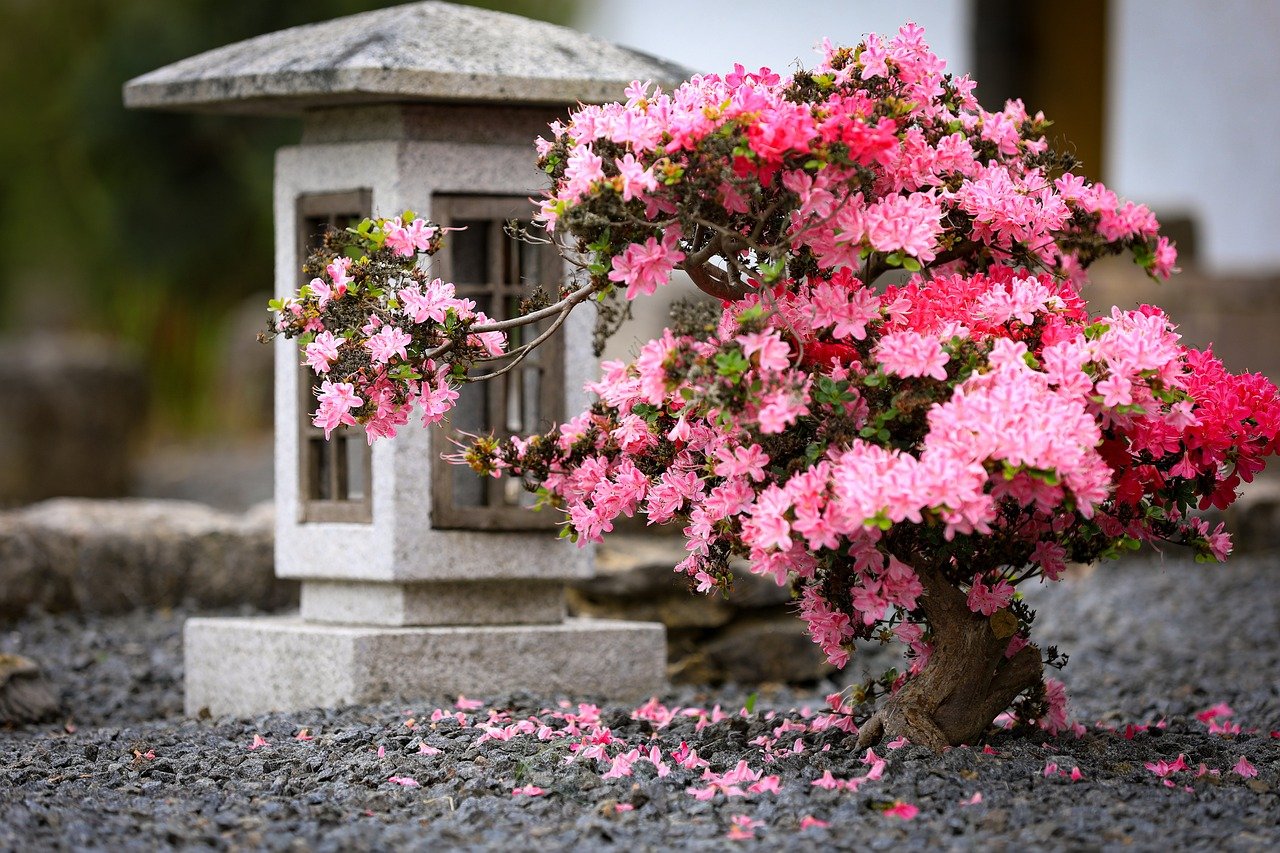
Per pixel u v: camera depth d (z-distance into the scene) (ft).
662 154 14.03
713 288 15.48
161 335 70.69
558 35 20.97
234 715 20.80
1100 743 16.43
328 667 19.94
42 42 70.64
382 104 20.30
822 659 24.03
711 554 15.62
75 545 27.37
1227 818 13.69
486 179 20.33
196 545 28.12
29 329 72.13
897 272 25.20
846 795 14.06
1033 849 12.59
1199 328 39.83
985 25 47.93
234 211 67.26
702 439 14.90
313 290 15.30
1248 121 46.39
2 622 26.43
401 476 20.03
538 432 20.58
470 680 20.17
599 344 16.56
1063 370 13.97
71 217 70.69
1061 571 15.61
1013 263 16.48
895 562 14.34
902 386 14.15
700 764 15.49
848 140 13.62
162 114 65.16
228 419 66.54
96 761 16.71
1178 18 47.09
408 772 15.65
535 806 14.17
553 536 20.67
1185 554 32.12
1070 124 48.06
